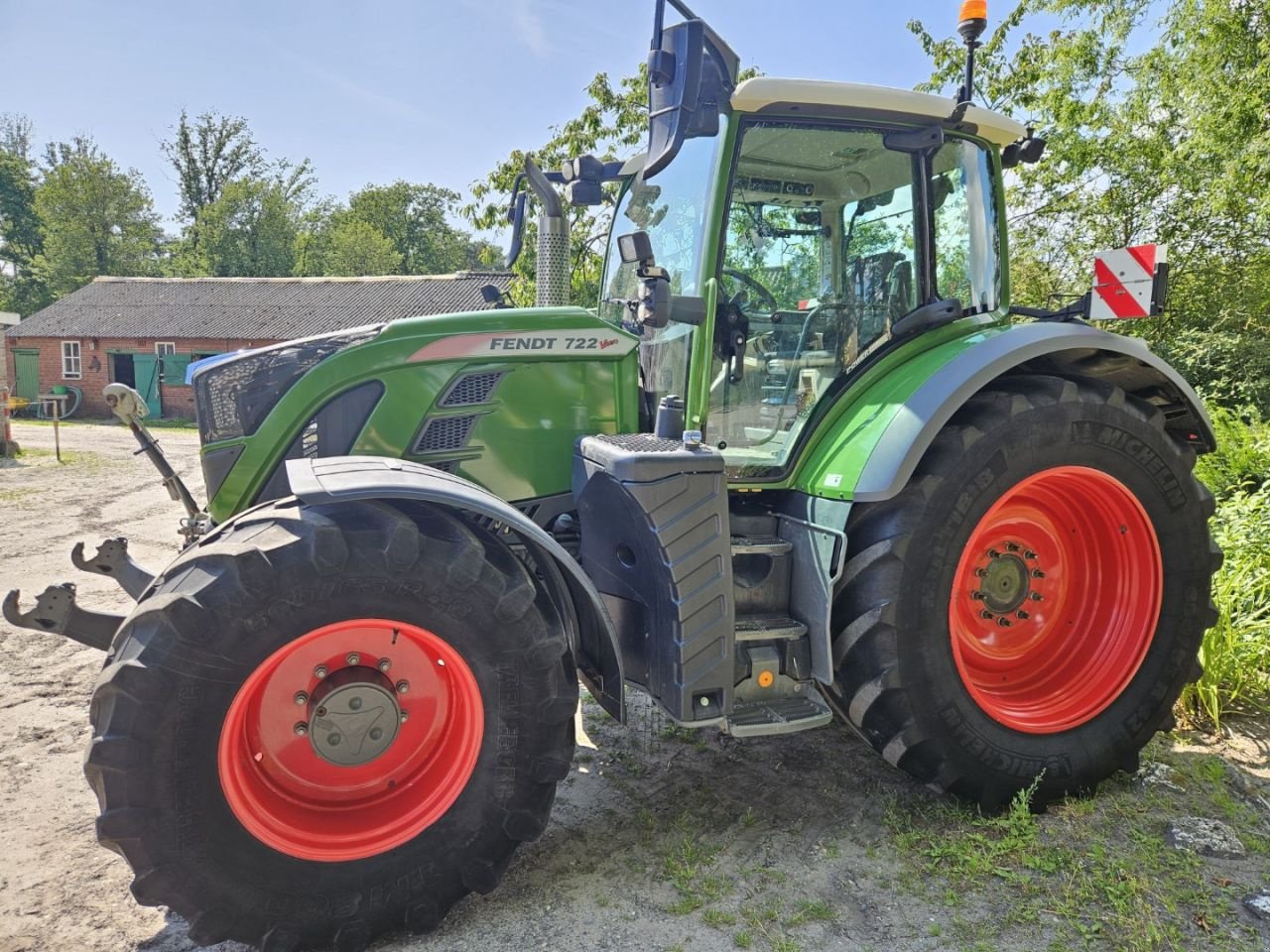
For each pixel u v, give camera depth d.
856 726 2.89
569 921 2.43
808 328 3.16
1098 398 3.00
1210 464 6.28
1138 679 3.15
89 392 25.84
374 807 2.42
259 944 2.22
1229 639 3.85
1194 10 10.44
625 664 2.84
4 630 4.85
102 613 2.70
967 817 2.93
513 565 2.46
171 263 47.00
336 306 26.06
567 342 3.01
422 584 2.29
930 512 2.77
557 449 3.03
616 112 10.95
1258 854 2.74
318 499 2.25
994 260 3.46
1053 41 12.18
